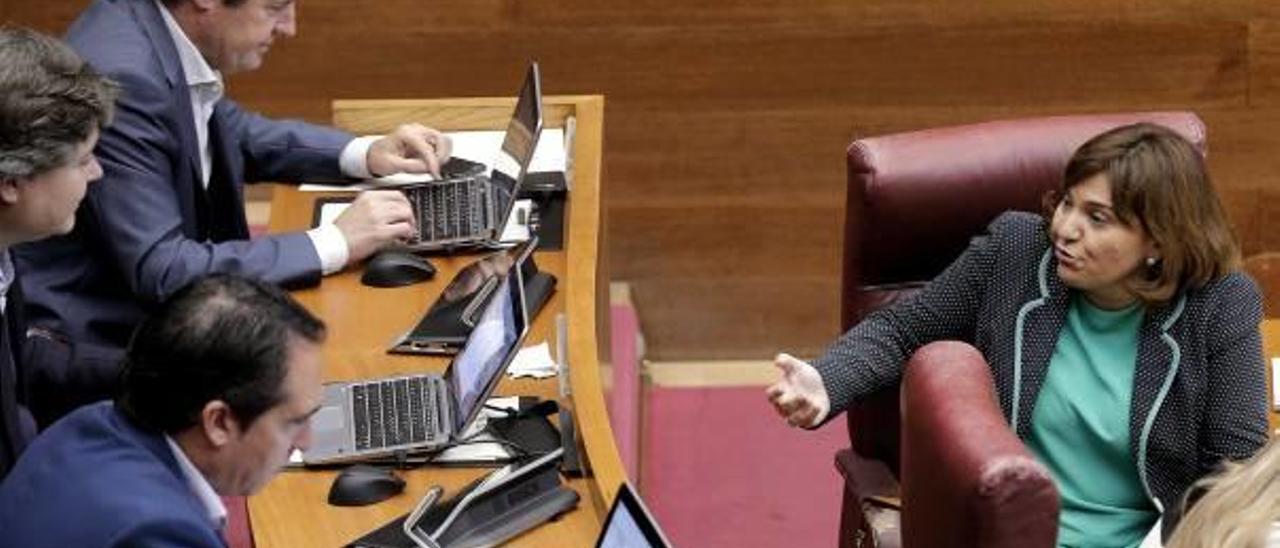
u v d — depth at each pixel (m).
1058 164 6.22
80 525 4.37
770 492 8.70
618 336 9.41
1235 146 9.55
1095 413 5.91
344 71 9.56
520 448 5.71
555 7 9.41
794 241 9.73
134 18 6.46
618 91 9.53
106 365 6.29
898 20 9.38
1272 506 4.07
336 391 5.92
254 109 9.63
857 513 6.50
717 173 9.65
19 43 5.37
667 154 9.62
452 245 6.78
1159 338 5.88
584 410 5.69
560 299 6.50
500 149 7.27
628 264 9.79
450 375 5.93
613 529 4.86
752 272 9.80
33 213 5.40
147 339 4.49
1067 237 5.78
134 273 6.31
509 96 9.59
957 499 4.79
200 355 4.43
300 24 9.48
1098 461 5.97
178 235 6.40
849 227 6.33
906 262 6.31
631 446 8.34
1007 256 6.06
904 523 5.32
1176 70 9.42
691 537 8.39
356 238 6.59
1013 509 4.73
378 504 5.50
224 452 4.52
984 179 6.20
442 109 7.61
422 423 5.77
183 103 6.51
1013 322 6.01
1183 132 6.28
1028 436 6.02
